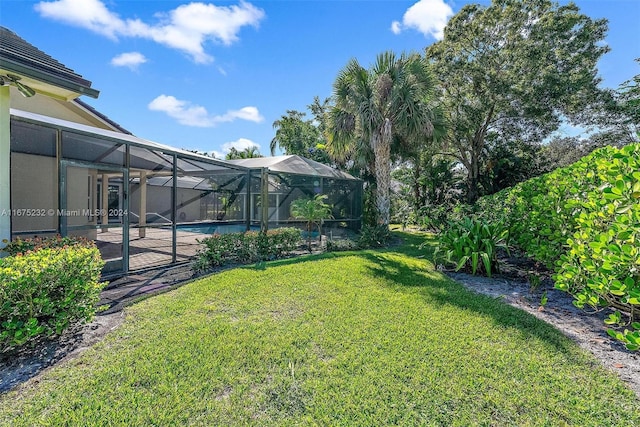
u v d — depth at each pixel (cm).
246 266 695
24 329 291
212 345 329
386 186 1101
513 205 675
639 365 294
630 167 322
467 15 1655
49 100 986
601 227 356
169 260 835
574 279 366
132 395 251
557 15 1541
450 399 248
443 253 797
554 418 227
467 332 362
